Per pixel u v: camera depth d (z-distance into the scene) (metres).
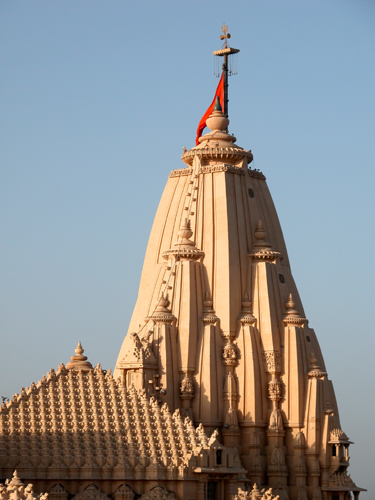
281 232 115.06
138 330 108.31
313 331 110.44
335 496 103.12
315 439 103.38
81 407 87.88
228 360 103.12
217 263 106.81
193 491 83.94
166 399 99.94
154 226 115.75
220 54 122.31
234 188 110.81
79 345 95.12
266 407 104.12
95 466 82.81
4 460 81.19
